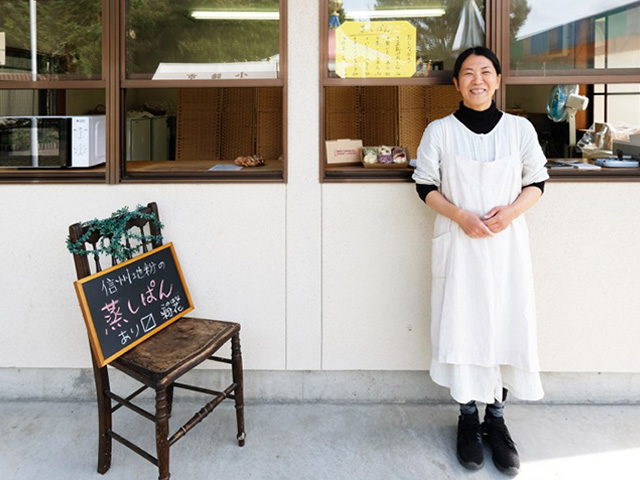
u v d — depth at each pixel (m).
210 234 2.28
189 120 3.64
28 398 2.40
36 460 1.98
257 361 2.34
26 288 2.30
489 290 1.87
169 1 2.36
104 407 1.88
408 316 2.31
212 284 2.30
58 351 2.33
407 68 2.25
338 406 2.36
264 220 2.27
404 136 3.10
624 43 2.23
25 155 2.27
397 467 1.94
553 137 3.33
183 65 2.31
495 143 1.88
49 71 2.30
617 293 2.26
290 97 2.22
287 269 2.29
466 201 1.88
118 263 2.11
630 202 2.22
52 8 2.29
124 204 2.26
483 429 2.10
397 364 2.33
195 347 1.86
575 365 2.30
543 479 1.87
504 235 1.89
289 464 1.96
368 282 2.29
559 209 2.22
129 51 2.28
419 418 2.26
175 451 2.03
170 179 2.27
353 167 2.35
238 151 3.60
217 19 2.36
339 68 2.24
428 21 2.24
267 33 2.34
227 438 2.11
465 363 1.91
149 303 1.98
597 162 2.37
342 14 2.24
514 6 2.20
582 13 2.21
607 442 2.08
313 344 2.33
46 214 2.26
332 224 2.27
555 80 2.20
